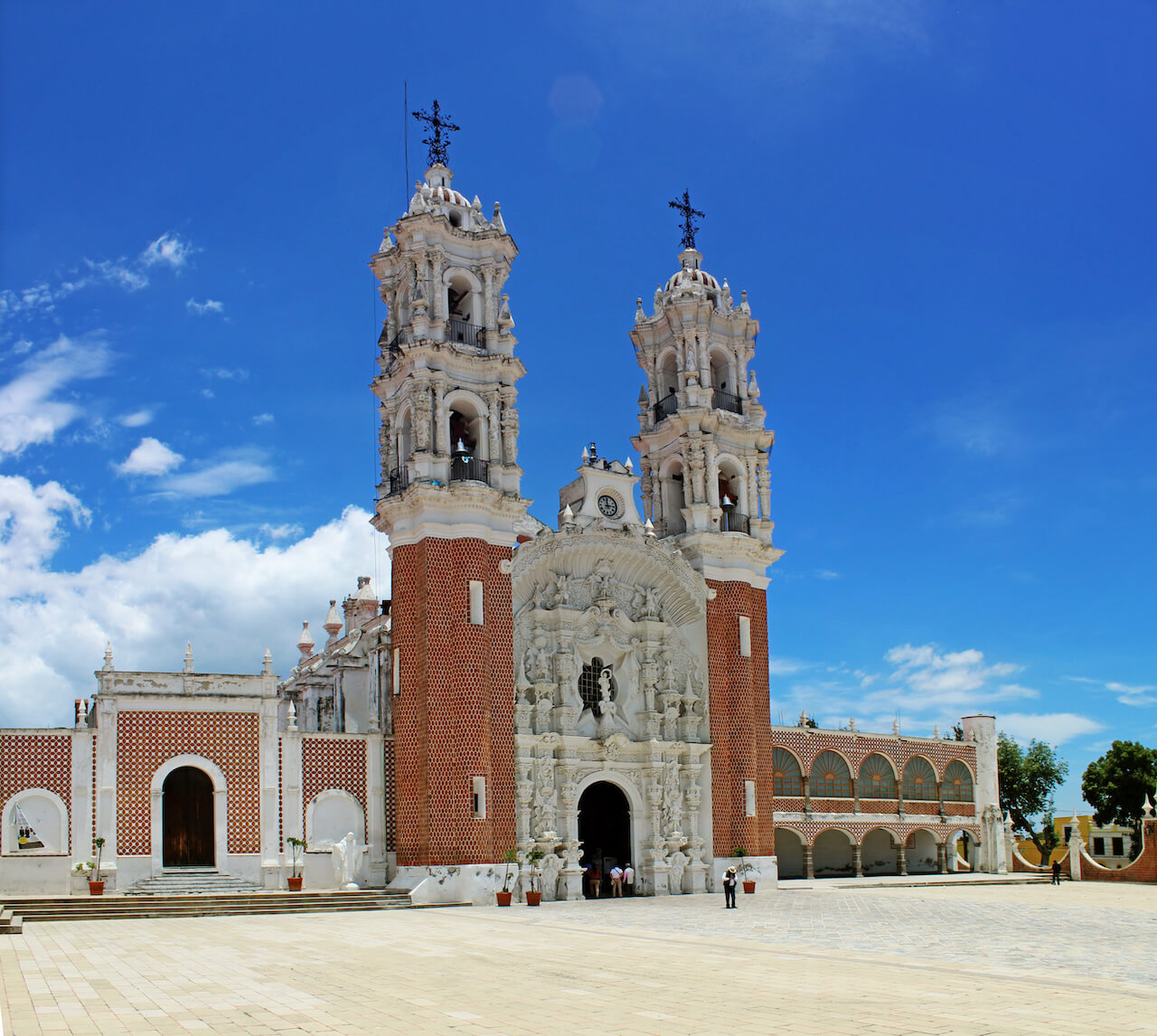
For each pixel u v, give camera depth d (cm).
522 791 4891
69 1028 1647
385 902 4297
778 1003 1877
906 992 2009
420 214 5172
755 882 5388
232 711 4600
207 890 4325
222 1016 1752
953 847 7562
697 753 5447
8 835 4222
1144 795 9025
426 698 4669
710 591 5691
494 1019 1738
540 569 5250
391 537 4997
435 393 5000
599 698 5366
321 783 4716
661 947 2784
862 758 7169
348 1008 1834
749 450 6128
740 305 6338
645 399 6328
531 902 4562
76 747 4353
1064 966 2408
